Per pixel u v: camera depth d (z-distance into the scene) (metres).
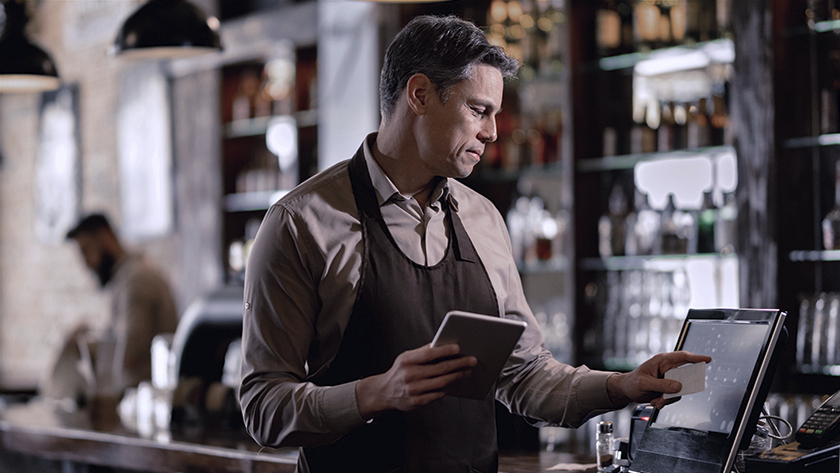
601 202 3.97
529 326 1.96
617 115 3.92
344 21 4.69
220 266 5.46
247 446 2.81
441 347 1.44
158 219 5.89
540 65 4.17
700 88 3.69
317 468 1.78
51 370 4.39
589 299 3.91
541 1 4.16
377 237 1.78
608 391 1.71
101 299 6.34
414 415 1.75
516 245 4.29
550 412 1.82
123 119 6.16
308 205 1.76
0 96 7.15
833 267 3.26
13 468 3.85
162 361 3.85
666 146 3.73
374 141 1.90
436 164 1.74
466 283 1.84
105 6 6.37
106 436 3.10
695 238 3.66
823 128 3.21
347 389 1.55
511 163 4.29
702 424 1.68
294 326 1.72
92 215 4.91
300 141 5.16
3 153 7.16
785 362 3.19
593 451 3.00
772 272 3.19
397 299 1.77
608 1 3.91
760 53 3.22
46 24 6.90
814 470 1.59
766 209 3.21
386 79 1.80
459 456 1.78
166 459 2.88
